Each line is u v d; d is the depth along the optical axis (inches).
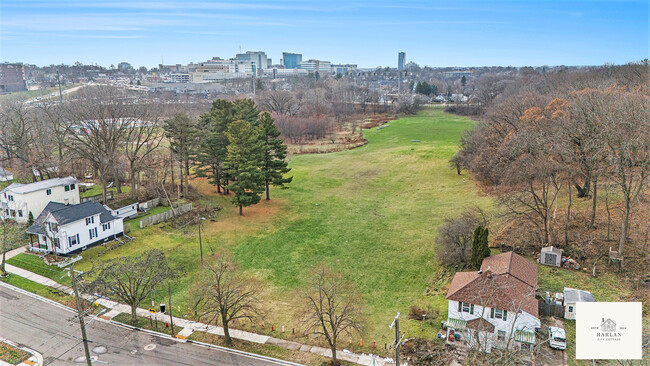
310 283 2016.5
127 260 1822.1
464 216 2239.2
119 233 2423.7
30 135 3725.4
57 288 1889.8
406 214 2869.1
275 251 2379.4
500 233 2300.7
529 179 2126.0
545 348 1409.9
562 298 1647.4
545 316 1596.9
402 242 2433.6
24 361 1432.1
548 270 1892.2
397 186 3508.9
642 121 1877.5
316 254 2333.9
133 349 1519.4
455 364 1387.8
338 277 2058.3
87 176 3558.1
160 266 1791.3
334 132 6048.2
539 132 2418.8
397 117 7209.6
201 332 1643.7
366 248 2385.6
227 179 3211.1
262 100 6796.3
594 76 4682.6
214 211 2901.1
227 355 1501.0
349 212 2955.2
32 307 1755.7
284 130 5344.5
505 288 1503.4
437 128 6043.3
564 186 2748.5
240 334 1638.8
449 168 3833.7
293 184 3624.5
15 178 3388.3
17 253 2206.0
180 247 2362.2
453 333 1528.1
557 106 2822.3
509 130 3016.7
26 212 2524.6
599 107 2145.7
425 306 1779.0
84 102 4178.2
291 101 6884.8
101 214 2337.6
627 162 1884.8
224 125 3164.4
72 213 2196.1
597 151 1969.7
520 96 3964.1
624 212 1836.9
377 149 4879.4
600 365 1321.4
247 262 2253.9
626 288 1694.1
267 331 1663.4
